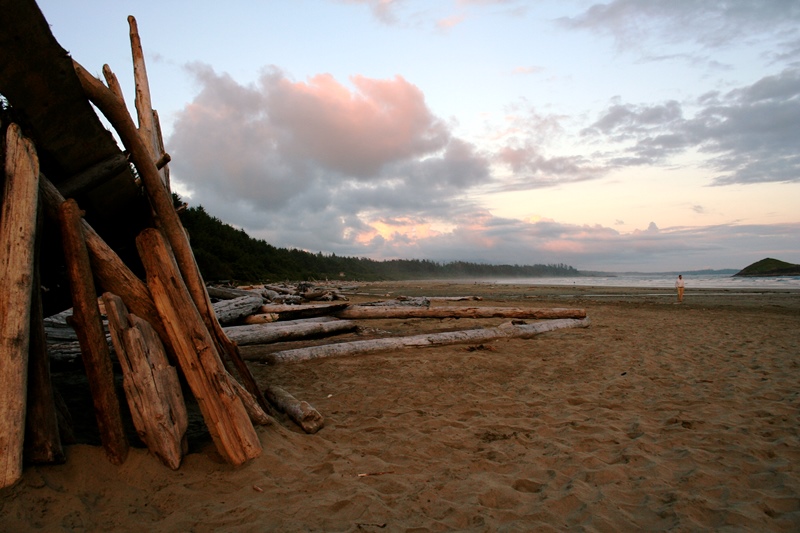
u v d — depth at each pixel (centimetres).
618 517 275
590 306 1969
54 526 241
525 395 565
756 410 482
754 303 2092
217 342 438
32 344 288
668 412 485
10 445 256
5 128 297
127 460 310
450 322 1276
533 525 267
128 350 319
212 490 305
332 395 570
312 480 328
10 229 274
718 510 279
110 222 466
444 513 284
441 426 453
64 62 281
